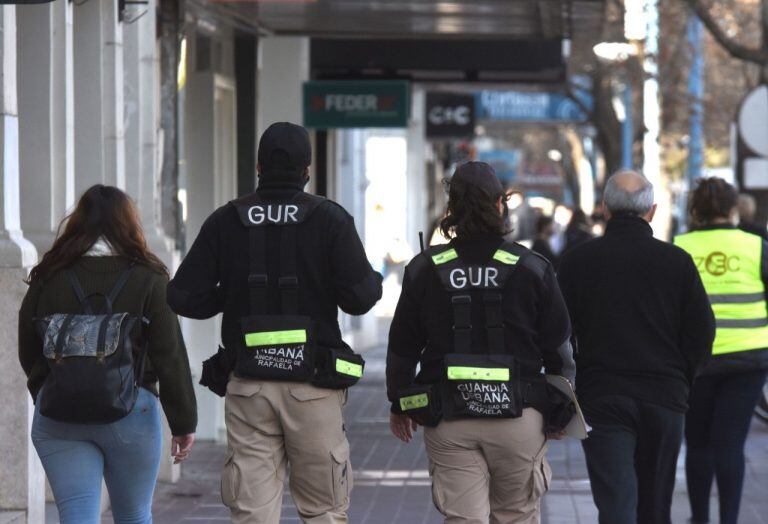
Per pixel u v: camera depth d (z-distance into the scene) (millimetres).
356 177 49812
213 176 28953
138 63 22922
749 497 22031
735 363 17891
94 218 13047
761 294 18078
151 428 13008
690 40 66812
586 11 29953
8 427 17359
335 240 12906
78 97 21516
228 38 31438
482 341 12914
